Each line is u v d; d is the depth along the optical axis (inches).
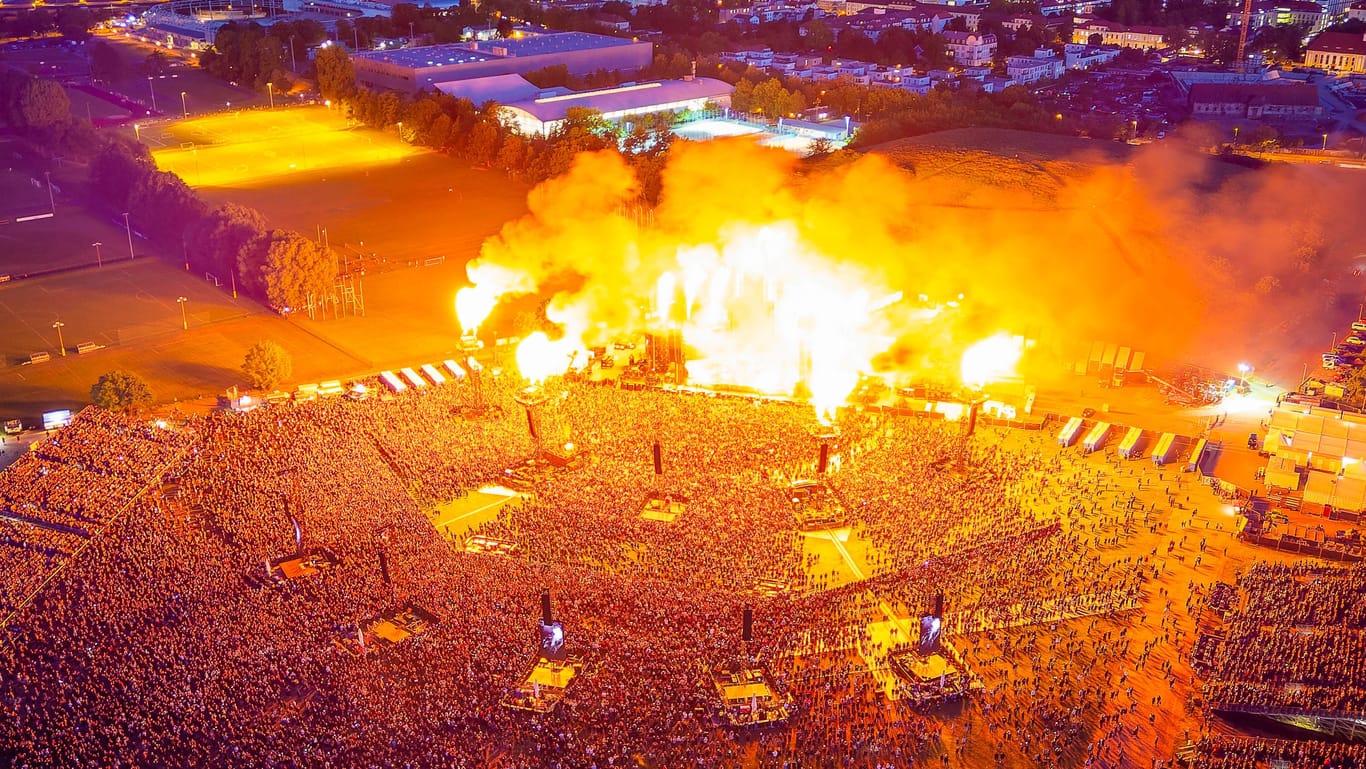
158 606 5251.0
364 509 6136.8
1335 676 4670.3
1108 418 7509.8
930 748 4478.3
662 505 6279.5
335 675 4793.3
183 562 5595.5
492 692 4717.0
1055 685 4835.1
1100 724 4598.9
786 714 4603.8
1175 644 5103.3
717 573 5610.2
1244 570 5684.1
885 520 6117.1
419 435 7057.1
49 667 4817.9
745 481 6520.7
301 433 6993.1
